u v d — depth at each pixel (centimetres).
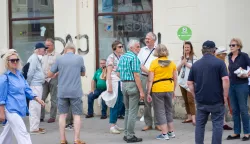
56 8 2297
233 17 1916
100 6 2248
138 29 2167
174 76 1644
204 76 1281
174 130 1797
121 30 2212
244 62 1552
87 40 2245
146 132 1770
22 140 1266
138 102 1587
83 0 2245
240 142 1541
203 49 1311
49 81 2048
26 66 1794
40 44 1844
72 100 1549
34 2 2422
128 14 2189
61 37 2291
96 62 2255
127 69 1561
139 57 1761
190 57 1880
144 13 2145
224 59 1752
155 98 1609
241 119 1616
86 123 2027
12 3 2467
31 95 1356
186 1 1992
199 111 1314
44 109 2119
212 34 1939
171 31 2033
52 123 2059
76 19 2256
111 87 1734
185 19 2000
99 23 2256
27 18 2436
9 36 2464
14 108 1273
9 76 1286
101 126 1948
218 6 1922
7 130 1330
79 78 1559
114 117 1786
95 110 2222
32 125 1806
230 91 1577
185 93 1920
